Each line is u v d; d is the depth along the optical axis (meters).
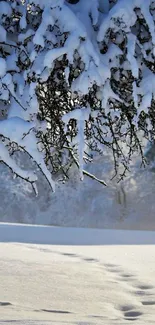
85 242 16.64
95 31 6.59
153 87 6.62
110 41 6.69
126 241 16.91
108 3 6.71
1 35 6.75
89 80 6.38
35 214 50.47
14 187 50.72
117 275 12.43
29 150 6.50
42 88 7.27
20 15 6.96
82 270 12.62
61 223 49.47
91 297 10.66
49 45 6.60
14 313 9.27
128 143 8.16
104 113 7.12
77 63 6.68
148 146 43.81
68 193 49.06
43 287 11.17
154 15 6.62
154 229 48.34
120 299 10.60
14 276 11.88
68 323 8.30
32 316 9.05
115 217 48.81
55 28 6.60
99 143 7.95
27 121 6.64
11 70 6.63
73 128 7.45
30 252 14.38
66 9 6.40
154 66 6.81
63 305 10.10
